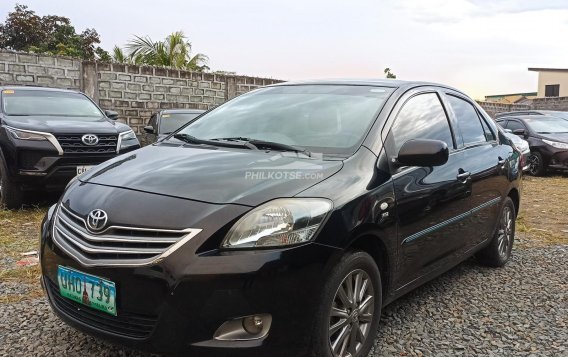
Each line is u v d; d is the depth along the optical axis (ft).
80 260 8.49
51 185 21.84
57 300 9.35
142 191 8.91
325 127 11.19
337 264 8.66
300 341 8.18
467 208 13.15
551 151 39.99
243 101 13.60
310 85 13.41
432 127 12.72
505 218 16.44
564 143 39.88
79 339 10.46
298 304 8.06
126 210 8.50
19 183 21.45
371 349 10.33
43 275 9.77
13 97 25.16
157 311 7.88
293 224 8.16
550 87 151.94
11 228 19.36
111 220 8.45
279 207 8.26
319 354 8.43
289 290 7.97
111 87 39.24
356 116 11.27
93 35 97.35
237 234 7.98
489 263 16.12
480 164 14.03
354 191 9.21
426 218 11.11
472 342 10.94
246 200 8.34
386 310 12.51
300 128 11.39
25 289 13.19
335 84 13.14
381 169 10.14
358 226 8.93
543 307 13.01
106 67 38.83
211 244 7.90
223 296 7.72
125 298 8.09
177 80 42.86
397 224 10.09
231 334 7.84
